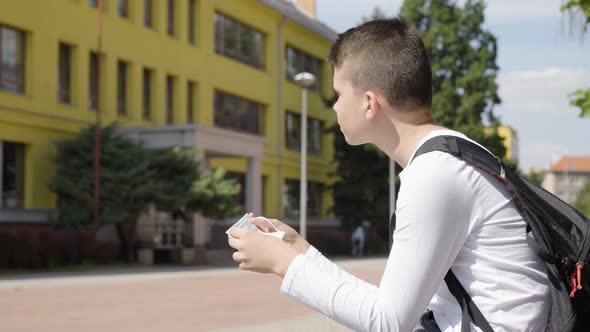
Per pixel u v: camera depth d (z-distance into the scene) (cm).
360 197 4278
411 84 199
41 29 2427
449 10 4322
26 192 2398
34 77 2397
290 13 4034
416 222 183
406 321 182
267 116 3934
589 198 10525
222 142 2745
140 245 2602
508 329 189
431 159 188
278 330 838
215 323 952
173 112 3164
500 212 188
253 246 197
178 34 3181
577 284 183
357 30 208
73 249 2181
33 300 1236
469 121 4175
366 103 204
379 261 3088
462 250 191
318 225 4428
